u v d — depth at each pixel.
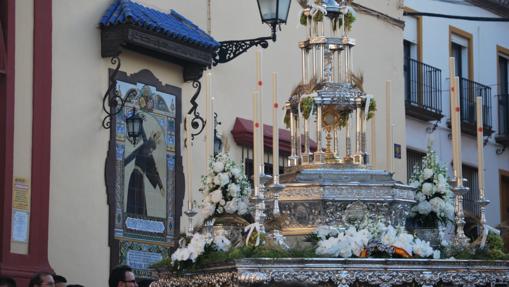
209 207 9.36
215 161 9.48
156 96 14.40
